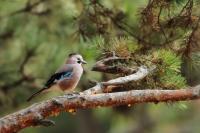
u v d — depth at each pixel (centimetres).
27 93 1745
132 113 3075
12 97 1739
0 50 1858
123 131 3122
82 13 1248
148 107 3100
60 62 1756
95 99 847
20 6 1808
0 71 1722
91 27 1261
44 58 1780
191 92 853
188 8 1068
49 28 1808
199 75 1630
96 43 1070
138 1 1201
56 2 1755
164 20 1105
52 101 841
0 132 823
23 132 2591
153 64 997
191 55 1097
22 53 1827
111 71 1006
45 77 1731
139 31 1180
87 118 3225
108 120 3147
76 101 843
